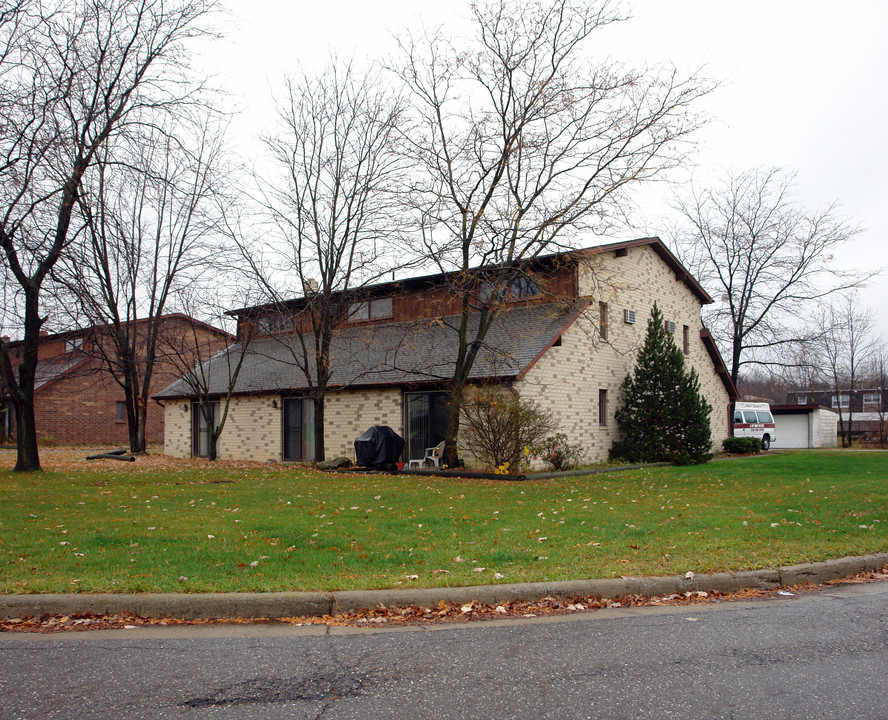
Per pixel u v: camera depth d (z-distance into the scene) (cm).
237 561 695
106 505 1131
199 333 3603
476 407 1786
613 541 809
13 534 844
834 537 836
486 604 593
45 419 3691
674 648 490
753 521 954
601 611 589
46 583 608
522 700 400
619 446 2198
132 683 426
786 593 651
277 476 1747
